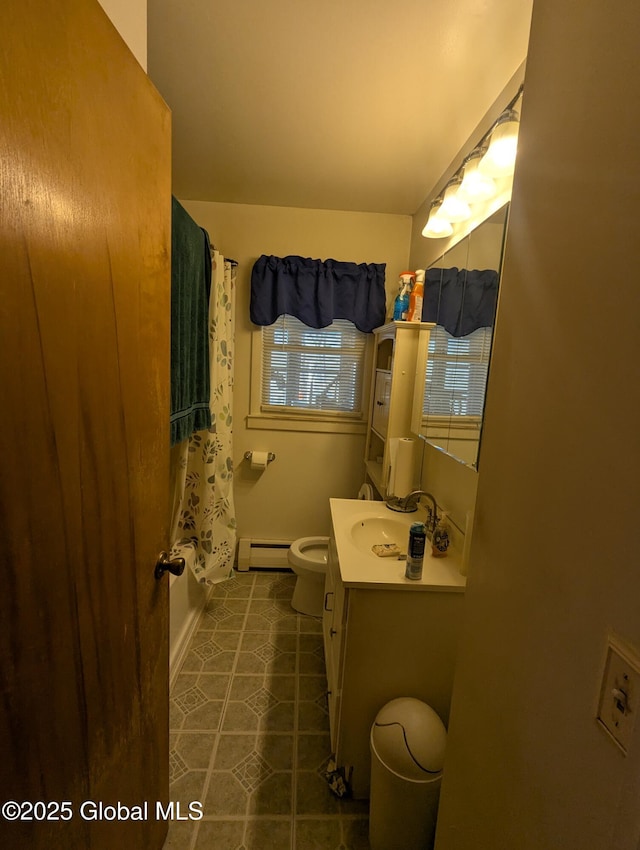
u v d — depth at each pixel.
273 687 1.83
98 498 0.71
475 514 0.80
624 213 0.44
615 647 0.43
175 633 1.95
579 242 0.52
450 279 1.63
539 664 0.57
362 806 1.35
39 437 0.55
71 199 0.59
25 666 0.54
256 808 1.33
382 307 2.62
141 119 0.80
